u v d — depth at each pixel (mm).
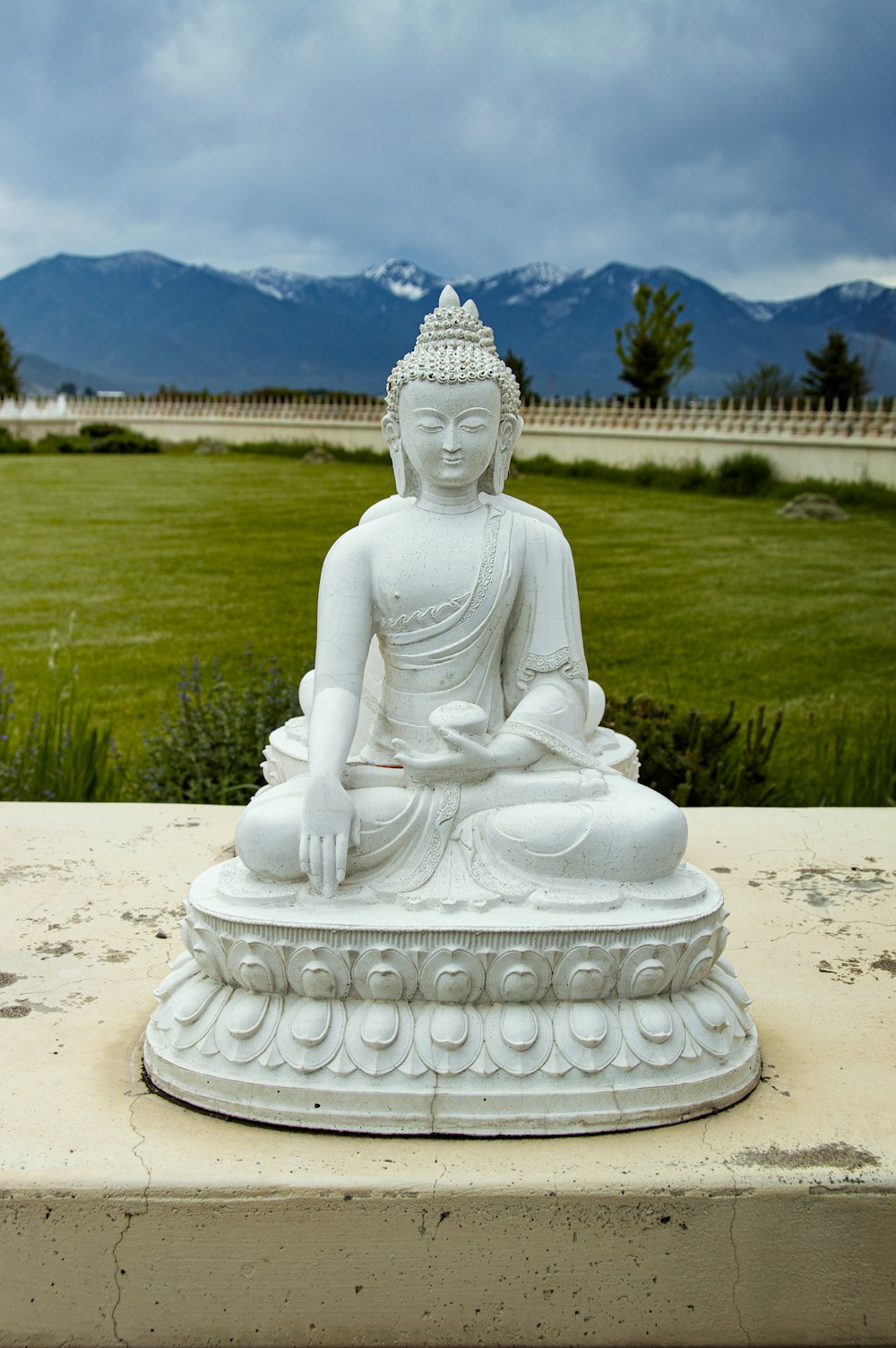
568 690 2750
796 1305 2168
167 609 12078
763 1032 2750
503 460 2887
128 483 22188
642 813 2449
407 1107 2242
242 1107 2287
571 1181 2104
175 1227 2107
